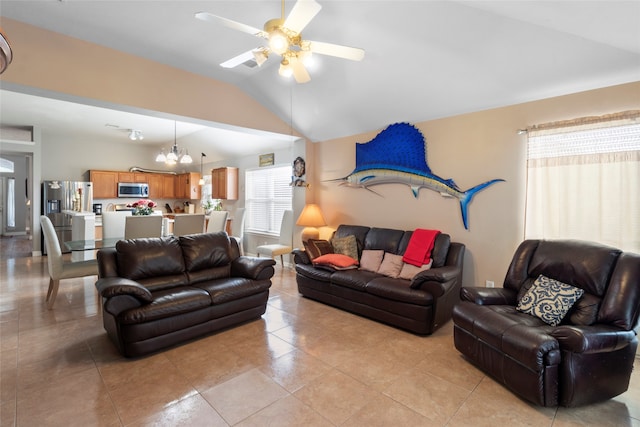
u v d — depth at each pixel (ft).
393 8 8.28
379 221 14.75
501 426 5.96
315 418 6.15
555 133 9.63
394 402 6.65
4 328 10.10
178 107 12.35
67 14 8.88
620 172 8.56
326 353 8.73
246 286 10.57
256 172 22.58
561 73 8.96
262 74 13.02
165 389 7.04
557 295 7.71
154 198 27.89
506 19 7.71
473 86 10.44
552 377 6.25
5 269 17.48
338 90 12.84
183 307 8.90
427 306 9.63
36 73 9.38
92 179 23.88
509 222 10.80
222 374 7.66
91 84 10.37
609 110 8.86
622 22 6.59
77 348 8.86
